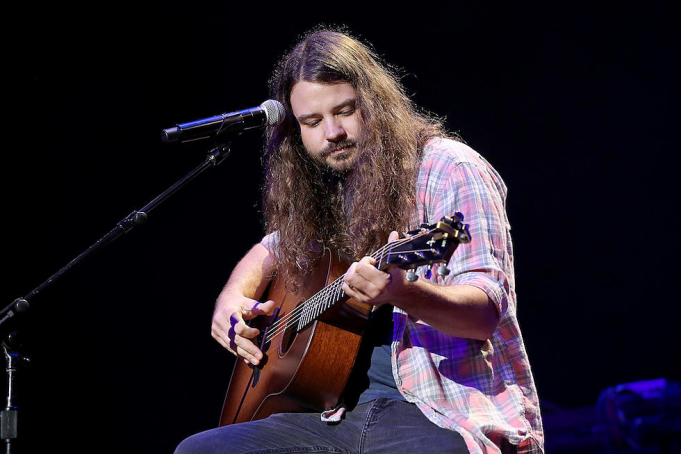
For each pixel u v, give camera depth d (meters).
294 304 6.94
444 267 4.49
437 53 14.02
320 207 7.20
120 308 13.80
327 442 5.94
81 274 13.67
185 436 13.72
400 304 5.04
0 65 13.40
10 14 13.45
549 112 13.68
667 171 13.04
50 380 13.24
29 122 13.56
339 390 6.03
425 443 5.54
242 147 14.34
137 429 13.56
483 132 13.93
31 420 13.02
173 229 14.17
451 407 5.66
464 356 5.79
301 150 7.29
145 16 14.18
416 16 14.02
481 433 5.43
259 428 6.17
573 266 13.63
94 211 13.77
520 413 5.71
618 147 13.30
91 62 13.95
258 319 7.42
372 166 6.30
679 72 12.80
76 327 13.55
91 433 13.34
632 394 10.73
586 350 13.56
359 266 4.91
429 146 6.38
